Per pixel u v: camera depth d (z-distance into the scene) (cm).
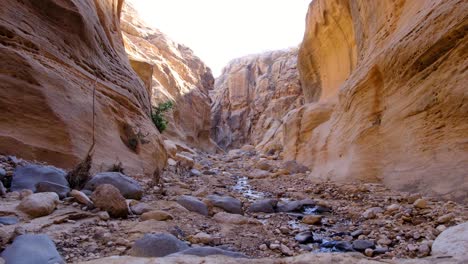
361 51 1338
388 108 936
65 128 704
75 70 895
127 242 339
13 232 298
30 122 655
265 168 1730
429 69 755
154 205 528
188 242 382
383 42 1074
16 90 654
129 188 561
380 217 562
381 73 988
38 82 695
